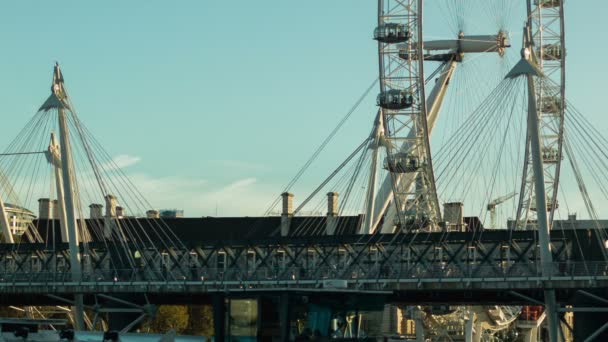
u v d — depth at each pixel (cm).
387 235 12875
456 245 12762
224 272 13012
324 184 15375
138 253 14462
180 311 17675
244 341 5206
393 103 14362
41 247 14438
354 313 5316
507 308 17788
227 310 5266
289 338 5106
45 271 14075
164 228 19200
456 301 13112
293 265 13462
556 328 11819
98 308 13662
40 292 13550
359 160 15075
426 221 14538
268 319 5153
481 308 15912
